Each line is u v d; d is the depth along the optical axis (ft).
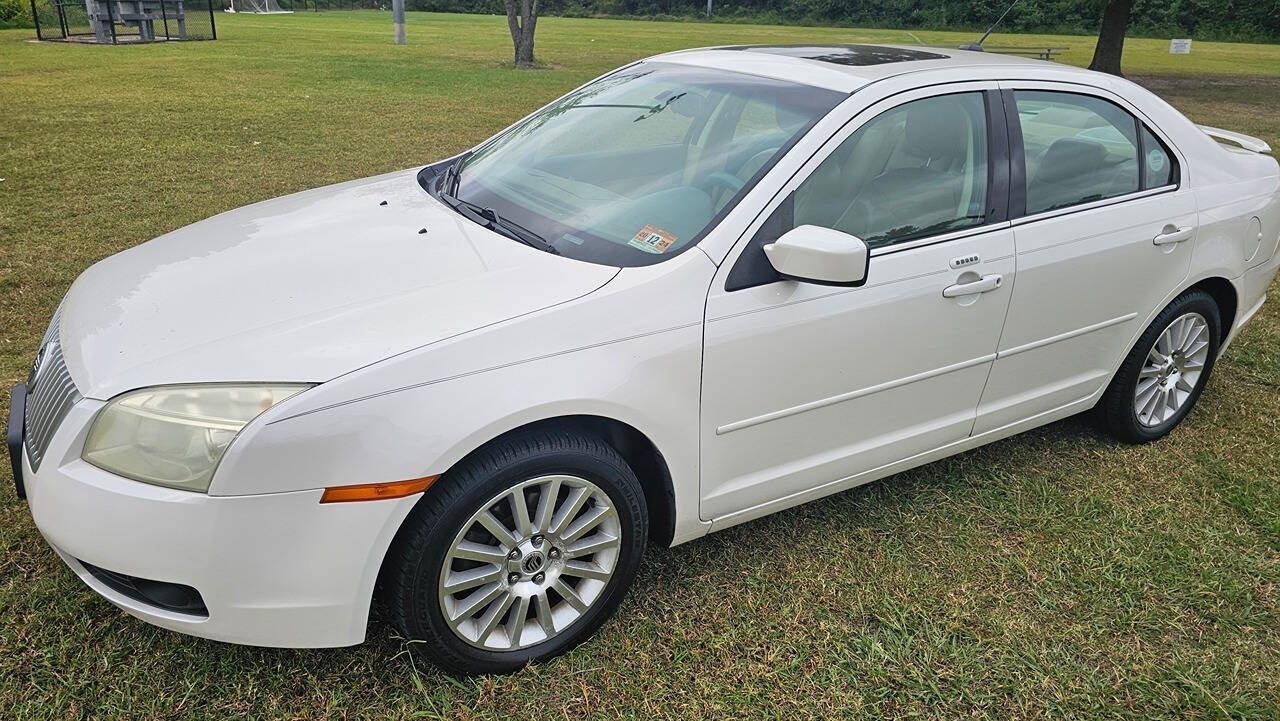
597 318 7.95
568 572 8.41
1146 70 82.64
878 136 9.70
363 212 10.38
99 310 8.36
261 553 7.06
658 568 10.00
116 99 42.39
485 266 8.57
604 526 8.52
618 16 226.17
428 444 7.16
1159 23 154.71
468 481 7.50
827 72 10.33
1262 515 11.60
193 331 7.68
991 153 10.50
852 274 8.19
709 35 128.67
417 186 11.55
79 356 7.77
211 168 28.35
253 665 8.24
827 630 9.21
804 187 9.13
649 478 8.98
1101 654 9.12
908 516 11.25
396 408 7.13
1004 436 11.69
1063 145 11.18
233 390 7.05
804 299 8.92
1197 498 12.01
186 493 6.95
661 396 8.27
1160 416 13.44
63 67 55.47
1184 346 13.30
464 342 7.43
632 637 8.96
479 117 41.55
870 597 9.71
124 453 7.08
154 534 6.97
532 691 8.23
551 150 11.27
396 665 8.38
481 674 8.31
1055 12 150.20
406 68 63.16
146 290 8.52
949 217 10.11
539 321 7.74
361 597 7.39
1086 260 11.12
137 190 25.03
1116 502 11.80
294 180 27.17
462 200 10.62
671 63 12.25
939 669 8.79
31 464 7.79
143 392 7.16
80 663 8.13
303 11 199.00
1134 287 11.89
